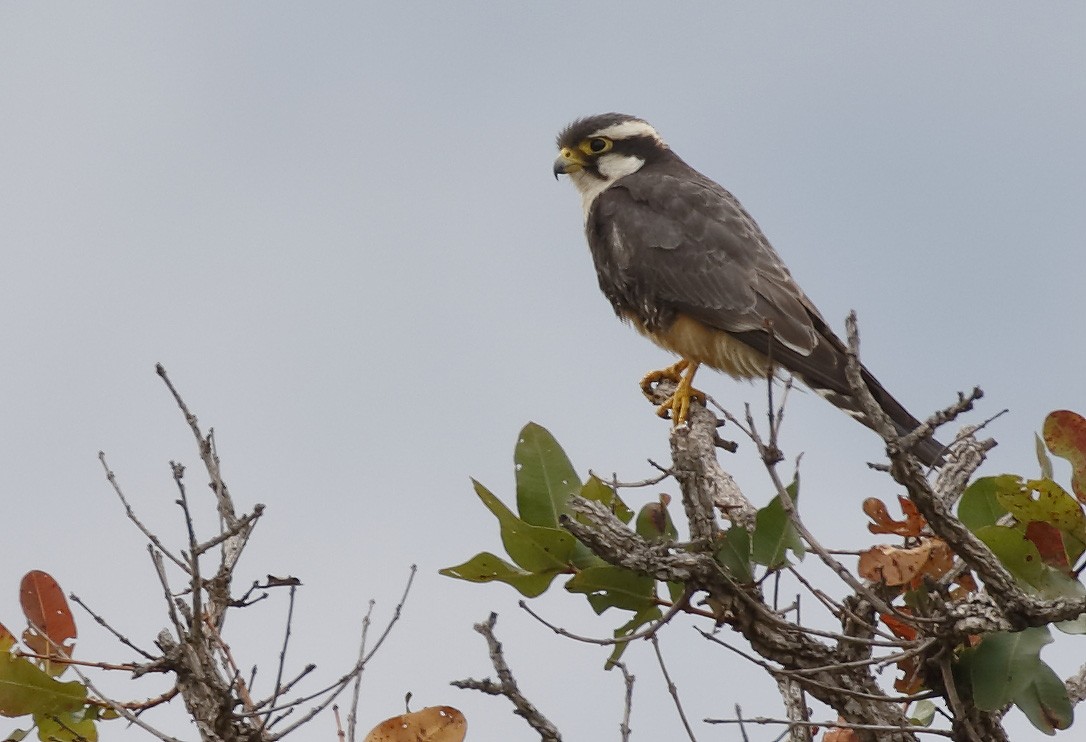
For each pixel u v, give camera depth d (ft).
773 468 22.56
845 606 25.77
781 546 25.66
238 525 24.97
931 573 25.31
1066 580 24.44
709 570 25.40
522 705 24.22
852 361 20.16
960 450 28.02
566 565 27.58
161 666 25.12
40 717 27.61
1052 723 24.36
